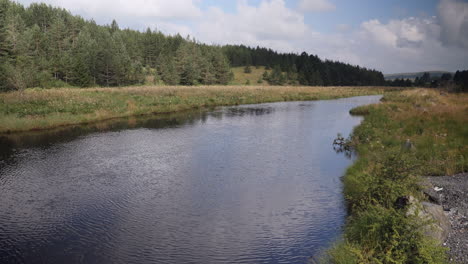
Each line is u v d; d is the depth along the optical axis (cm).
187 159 1524
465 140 1495
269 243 769
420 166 933
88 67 8881
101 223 874
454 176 1095
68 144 1828
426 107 2900
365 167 1215
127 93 4300
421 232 609
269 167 1396
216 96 4900
